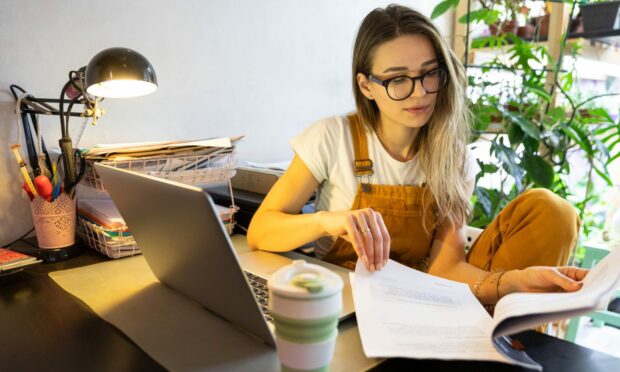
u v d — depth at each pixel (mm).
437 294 735
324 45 1862
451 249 1060
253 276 872
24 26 1129
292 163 1118
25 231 1186
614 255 673
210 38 1493
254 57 1626
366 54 982
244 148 1650
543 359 591
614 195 2117
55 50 1184
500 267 969
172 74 1416
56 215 1009
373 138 1095
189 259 646
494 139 1804
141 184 630
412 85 931
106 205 1156
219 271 584
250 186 1394
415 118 969
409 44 923
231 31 1545
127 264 983
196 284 699
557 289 733
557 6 1960
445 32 2436
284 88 1744
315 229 916
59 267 968
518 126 1789
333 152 1096
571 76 1918
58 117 1207
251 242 1061
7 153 1136
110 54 910
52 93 1192
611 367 570
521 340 646
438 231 1107
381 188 1063
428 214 1067
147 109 1372
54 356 592
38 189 982
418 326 632
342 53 1943
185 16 1421
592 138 1835
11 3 1104
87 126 1258
